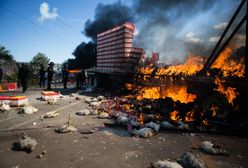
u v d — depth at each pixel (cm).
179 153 407
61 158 370
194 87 705
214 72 705
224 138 507
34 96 1227
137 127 566
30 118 675
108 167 339
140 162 361
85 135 508
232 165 356
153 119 660
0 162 350
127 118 638
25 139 421
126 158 377
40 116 704
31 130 541
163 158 380
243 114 588
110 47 1419
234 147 446
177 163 339
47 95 1082
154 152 409
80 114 745
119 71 1259
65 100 1110
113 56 1374
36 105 933
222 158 386
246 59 595
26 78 1416
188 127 570
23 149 402
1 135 496
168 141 478
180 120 664
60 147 424
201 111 660
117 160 367
